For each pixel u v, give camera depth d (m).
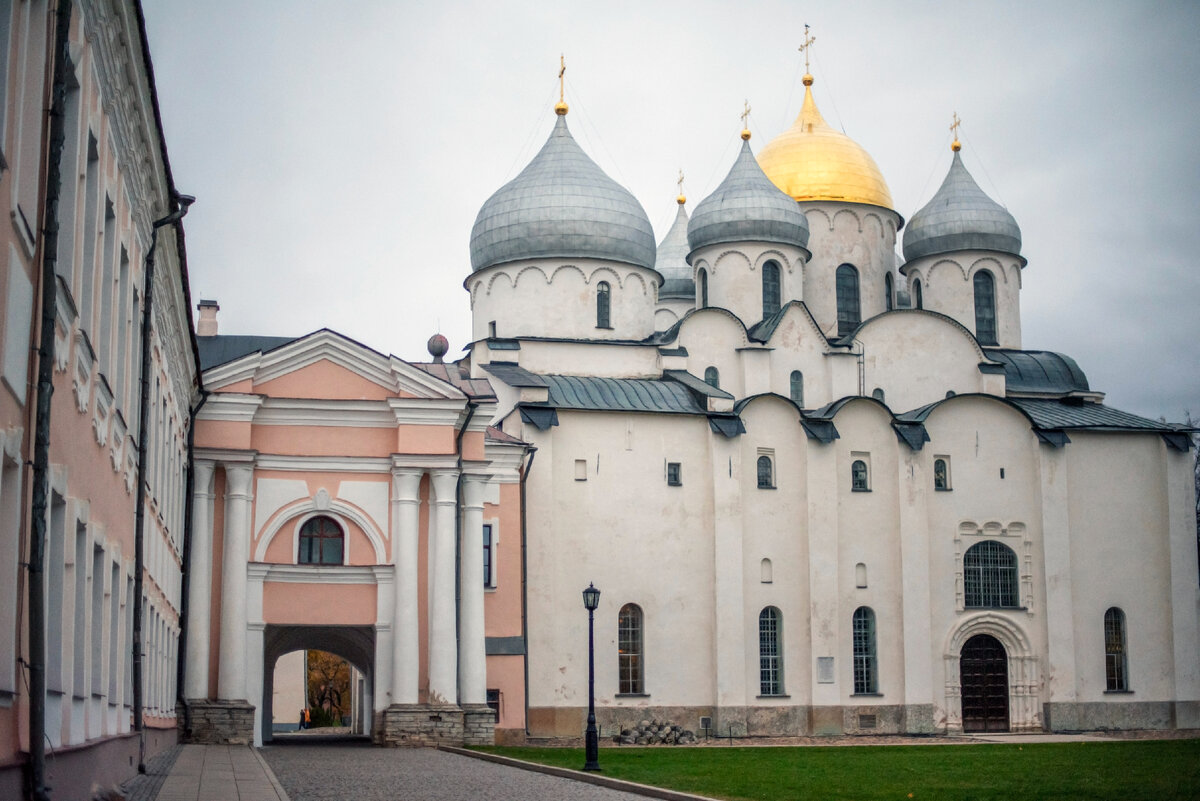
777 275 76.75
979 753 49.62
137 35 20.91
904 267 83.81
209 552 49.44
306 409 51.09
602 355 71.06
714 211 76.94
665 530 65.94
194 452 49.47
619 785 31.95
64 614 18.05
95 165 19.84
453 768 37.78
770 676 67.00
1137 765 42.41
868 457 69.88
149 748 34.31
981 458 71.88
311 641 60.19
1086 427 73.31
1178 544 73.69
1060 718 70.88
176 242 32.47
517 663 57.00
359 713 76.50
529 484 63.75
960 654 70.69
